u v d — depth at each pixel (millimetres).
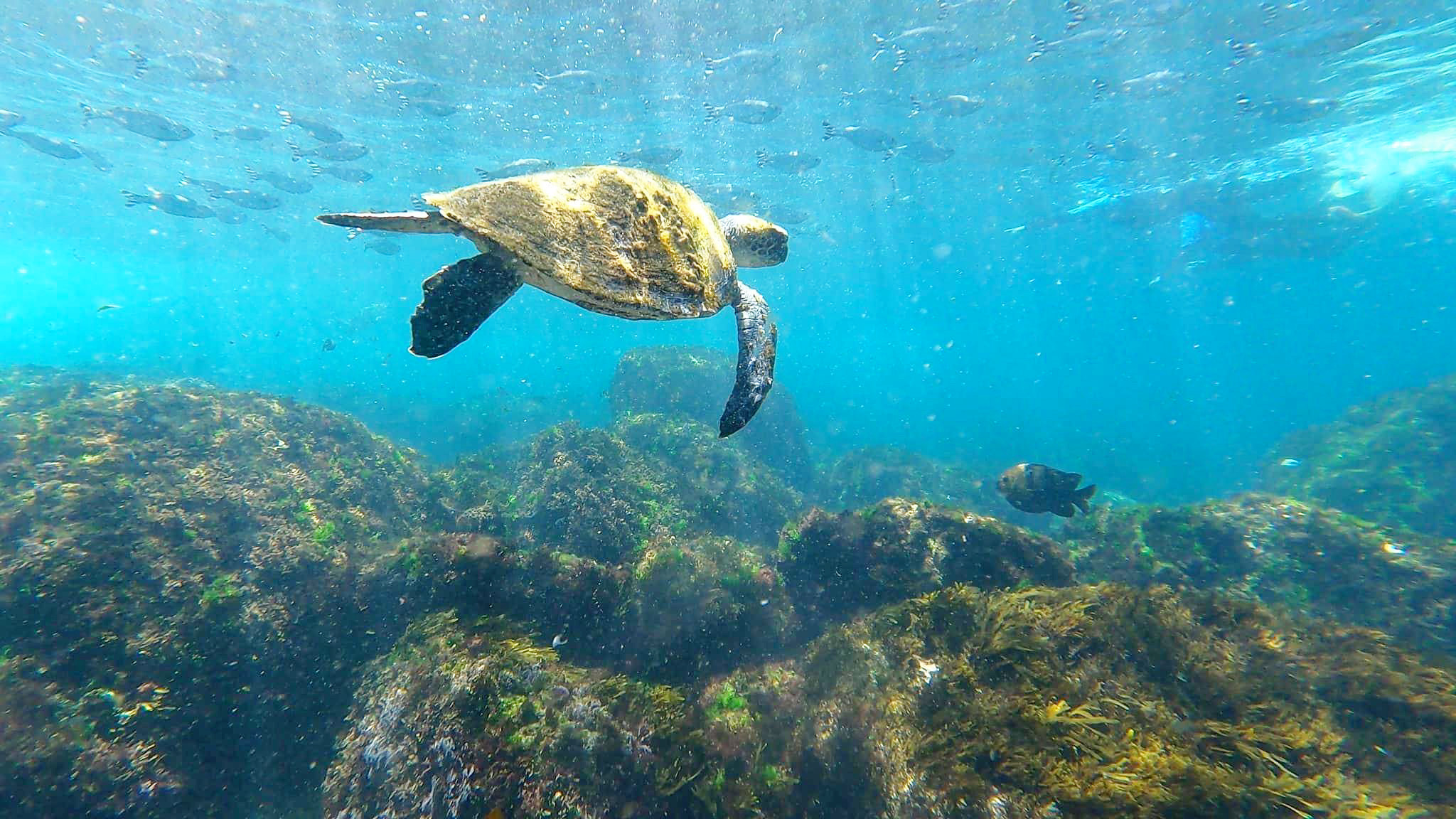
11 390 11758
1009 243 39750
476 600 7176
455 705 5230
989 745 4684
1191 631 5824
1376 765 4805
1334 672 5523
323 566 7777
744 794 5555
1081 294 67500
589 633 7504
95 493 7145
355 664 7043
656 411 21516
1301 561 9602
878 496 19828
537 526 11875
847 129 15414
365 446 12469
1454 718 5004
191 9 13570
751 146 21969
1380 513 15164
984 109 18531
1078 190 27141
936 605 6391
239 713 6379
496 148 21984
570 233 4219
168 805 5473
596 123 19766
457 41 14852
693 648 7758
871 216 32469
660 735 5398
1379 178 25469
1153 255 41344
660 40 14812
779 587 8602
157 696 5887
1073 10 13359
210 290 80688
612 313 4039
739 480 15352
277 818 6074
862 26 14289
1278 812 4031
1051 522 19297
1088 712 4719
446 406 31391
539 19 13977
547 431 14633
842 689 6332
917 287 64312
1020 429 43625
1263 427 47438
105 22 13953
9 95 17609
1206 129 19531
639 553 8875
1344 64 15469
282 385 36156
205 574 7035
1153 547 10320
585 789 4855
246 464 9328
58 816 4914
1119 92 17188
